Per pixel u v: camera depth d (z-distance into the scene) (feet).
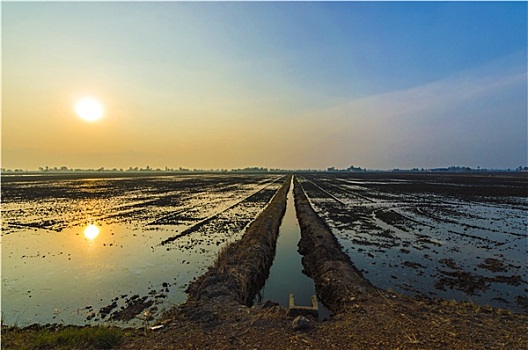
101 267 41.91
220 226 69.92
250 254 42.01
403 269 40.81
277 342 21.57
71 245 53.47
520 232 62.64
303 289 37.42
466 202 113.60
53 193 161.79
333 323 24.34
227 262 39.29
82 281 36.94
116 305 30.53
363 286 32.48
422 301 28.94
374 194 148.56
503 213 87.15
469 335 21.84
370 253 48.14
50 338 22.15
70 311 29.40
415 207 100.63
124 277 38.24
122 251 49.65
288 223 80.59
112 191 176.55
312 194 149.89
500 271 39.83
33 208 102.06
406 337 21.63
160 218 80.79
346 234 61.41
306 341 21.59
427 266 42.06
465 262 43.73
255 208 100.83
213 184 253.24
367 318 24.81
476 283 35.73
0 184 249.14
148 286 35.35
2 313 29.12
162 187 214.28
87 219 79.61
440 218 79.51
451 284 35.53
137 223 73.72
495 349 20.02
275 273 43.52
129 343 21.86
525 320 24.35
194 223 73.56
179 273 39.60
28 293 33.55
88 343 21.63
